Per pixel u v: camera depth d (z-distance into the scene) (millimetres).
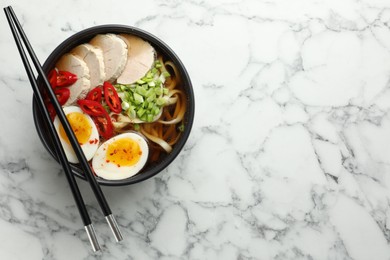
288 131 571
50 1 553
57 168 541
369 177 579
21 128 538
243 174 561
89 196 541
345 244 568
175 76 518
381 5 595
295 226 564
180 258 548
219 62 567
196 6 572
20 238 533
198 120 560
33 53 475
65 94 499
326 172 573
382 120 588
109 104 500
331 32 590
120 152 505
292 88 577
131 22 562
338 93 584
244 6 578
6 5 547
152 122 516
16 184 535
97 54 498
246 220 559
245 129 565
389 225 575
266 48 576
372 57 592
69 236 539
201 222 553
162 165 491
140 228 546
